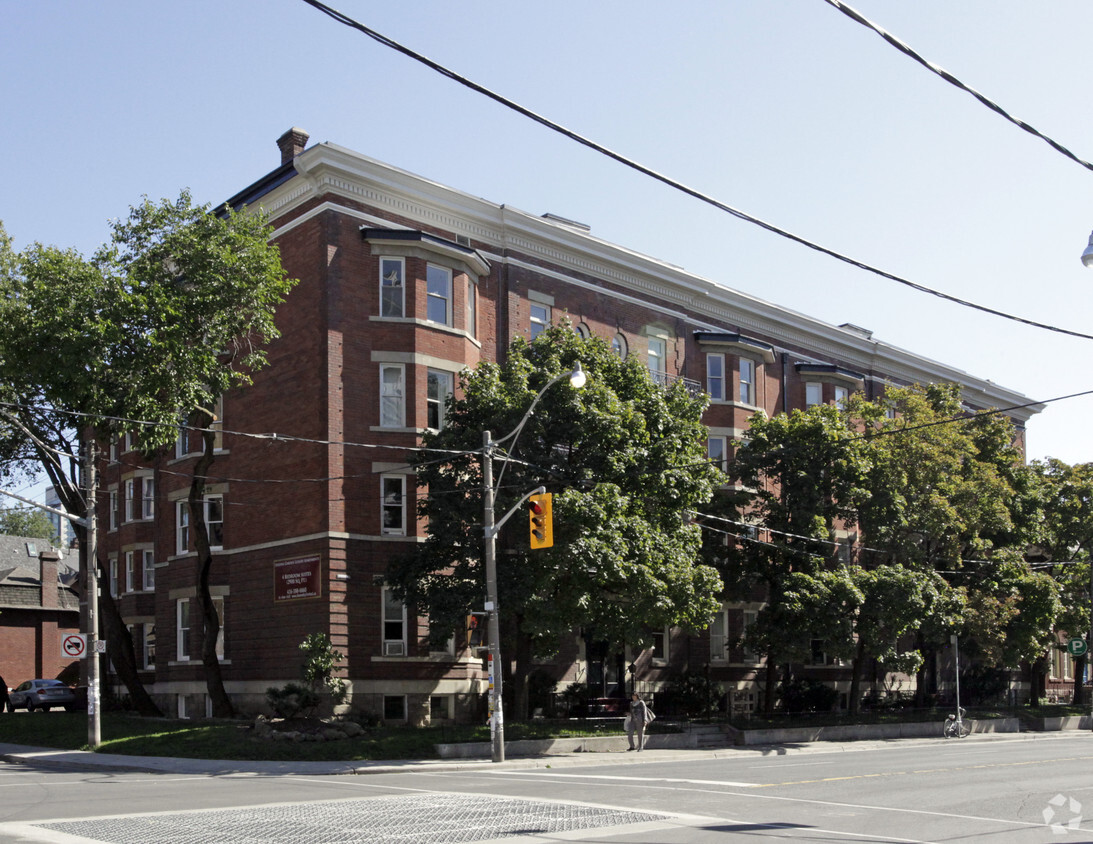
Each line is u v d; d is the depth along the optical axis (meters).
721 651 44.06
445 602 28.97
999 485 42.47
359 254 34.25
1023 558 46.16
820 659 48.25
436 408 34.81
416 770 24.41
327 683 30.81
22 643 55.47
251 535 34.94
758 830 13.88
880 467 39.88
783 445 39.03
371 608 32.66
